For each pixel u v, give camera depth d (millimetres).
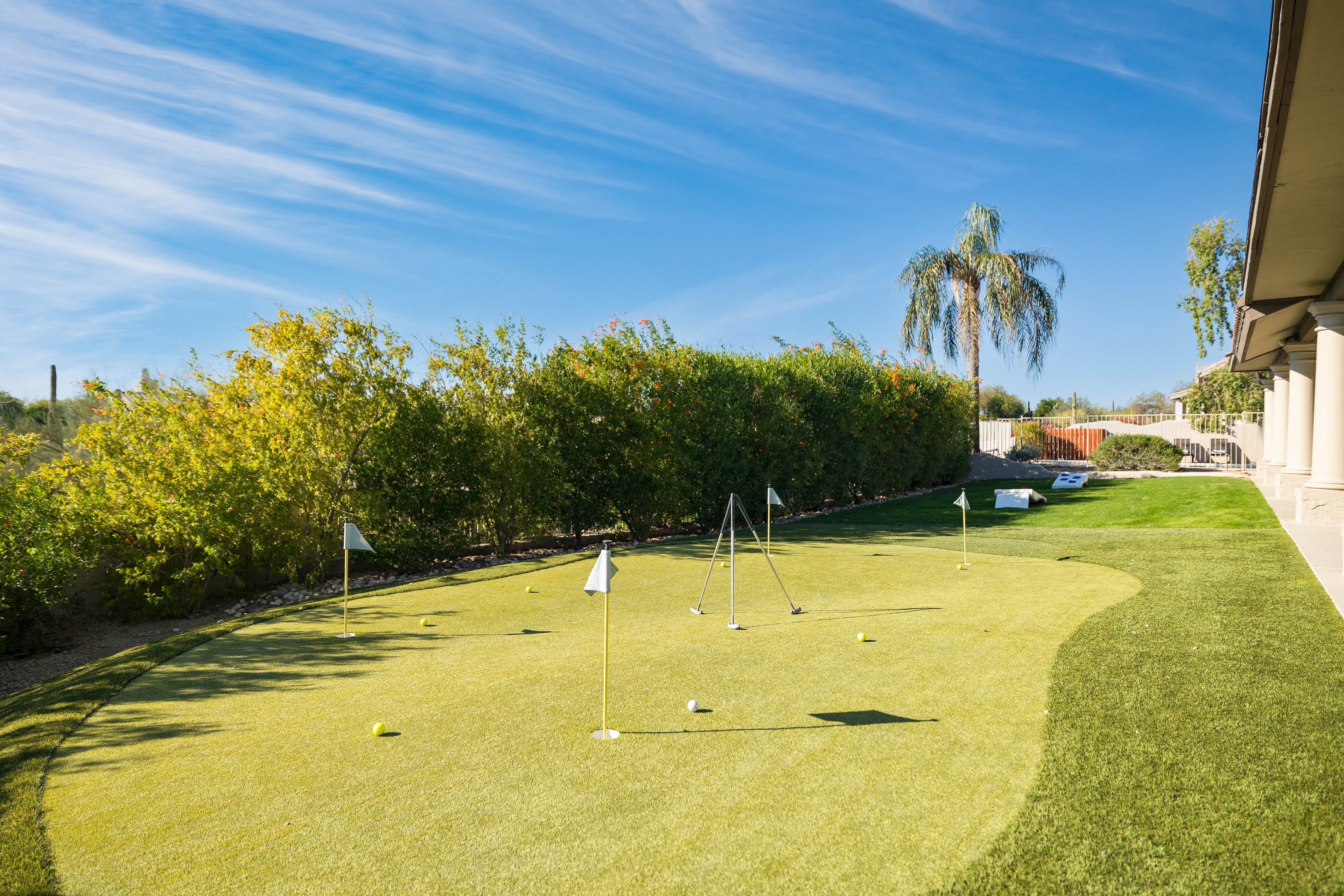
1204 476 24141
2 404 19703
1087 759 3877
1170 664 5465
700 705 4863
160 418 10523
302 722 4703
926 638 6527
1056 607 7652
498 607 8258
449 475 12492
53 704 5168
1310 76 5293
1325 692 4766
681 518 15898
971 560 11148
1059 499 19875
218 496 10125
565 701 4977
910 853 3045
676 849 3111
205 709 4992
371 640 6902
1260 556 9914
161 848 3186
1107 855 2980
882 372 22656
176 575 10062
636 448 14898
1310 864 2867
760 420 17484
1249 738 4062
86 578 9961
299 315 11227
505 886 2869
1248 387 35531
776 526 16703
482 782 3777
